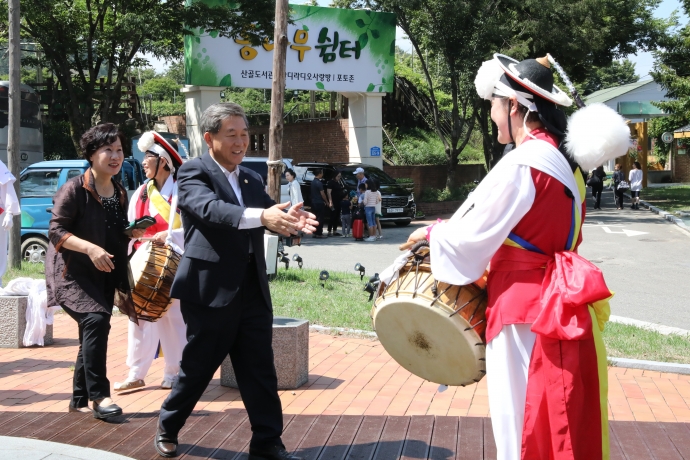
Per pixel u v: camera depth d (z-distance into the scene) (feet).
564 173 9.62
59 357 23.17
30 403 17.87
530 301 9.50
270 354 12.99
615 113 9.65
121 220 16.15
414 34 88.94
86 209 15.57
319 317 28.40
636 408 18.52
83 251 15.08
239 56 75.92
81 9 68.23
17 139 40.73
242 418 15.97
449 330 10.39
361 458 13.53
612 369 22.80
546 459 9.36
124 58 70.03
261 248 12.92
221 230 12.39
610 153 9.51
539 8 81.71
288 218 11.32
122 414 16.08
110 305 16.16
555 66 10.34
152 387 19.33
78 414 16.02
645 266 47.03
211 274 12.35
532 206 9.58
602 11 86.02
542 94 9.89
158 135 18.34
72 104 70.54
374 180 65.21
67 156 90.74
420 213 87.25
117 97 71.10
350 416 16.12
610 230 67.56
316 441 14.46
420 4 80.02
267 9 68.28
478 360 10.45
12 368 21.68
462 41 85.71
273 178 33.55
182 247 17.74
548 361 9.30
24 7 61.67
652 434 15.12
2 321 24.50
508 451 9.61
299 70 80.02
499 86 10.27
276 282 35.78
